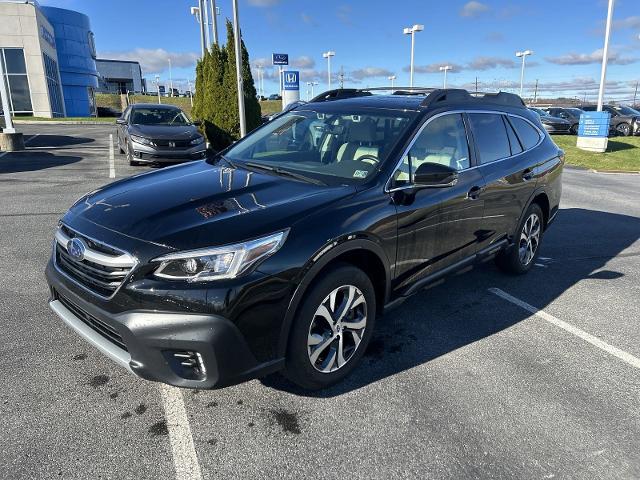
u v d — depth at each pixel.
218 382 2.50
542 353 3.63
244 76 16.67
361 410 2.88
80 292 2.67
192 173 3.60
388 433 2.69
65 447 2.50
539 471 2.45
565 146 20.11
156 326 2.40
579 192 11.02
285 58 20.53
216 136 16.88
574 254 6.16
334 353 3.00
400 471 2.42
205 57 18.66
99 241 2.60
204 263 2.43
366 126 3.72
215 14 18.12
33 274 4.75
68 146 16.12
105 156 13.70
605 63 19.17
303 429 2.70
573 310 4.43
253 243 2.51
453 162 3.88
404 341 3.74
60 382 3.04
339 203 2.97
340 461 2.47
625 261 5.92
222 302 2.41
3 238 5.89
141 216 2.73
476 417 2.85
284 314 2.63
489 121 4.41
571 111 28.36
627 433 2.76
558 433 2.74
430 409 2.91
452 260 3.91
